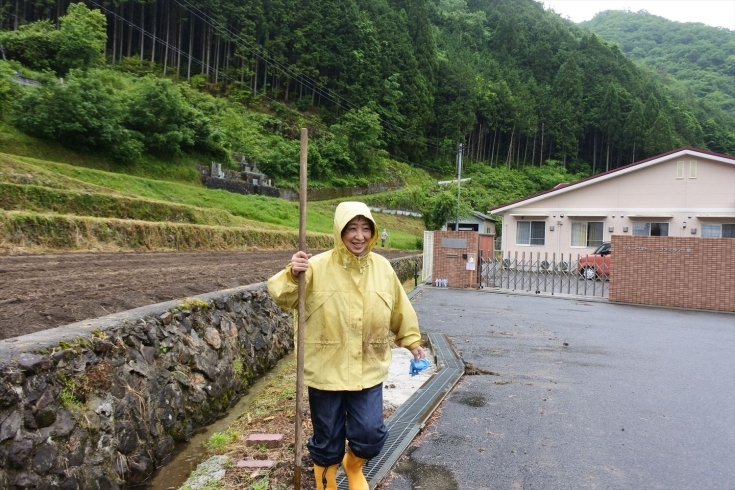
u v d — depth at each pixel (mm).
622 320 8656
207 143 35781
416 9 67375
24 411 2330
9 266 7371
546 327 7809
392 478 2811
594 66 75625
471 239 13555
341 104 58188
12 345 2578
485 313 9172
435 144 65312
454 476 2840
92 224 11344
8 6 44812
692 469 2963
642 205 18688
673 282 10547
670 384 4746
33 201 13039
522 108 68750
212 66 55875
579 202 19781
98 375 2912
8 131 25172
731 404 4172
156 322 3781
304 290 2311
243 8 54344
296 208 33656
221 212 21141
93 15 41531
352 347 2324
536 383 4738
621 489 2711
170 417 3553
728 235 17406
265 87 57406
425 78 65062
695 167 17812
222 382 4441
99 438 2775
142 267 8539
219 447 3504
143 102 32281
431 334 6941
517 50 87562
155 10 50469
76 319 4180
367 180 49469
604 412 3943
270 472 2920
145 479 3084
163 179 30297
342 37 58719
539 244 20500
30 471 2283
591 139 70812
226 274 8359
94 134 27547
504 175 62594
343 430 2420
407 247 33406
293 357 6273
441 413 3891
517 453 3162
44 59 36469
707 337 7207
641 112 62625
